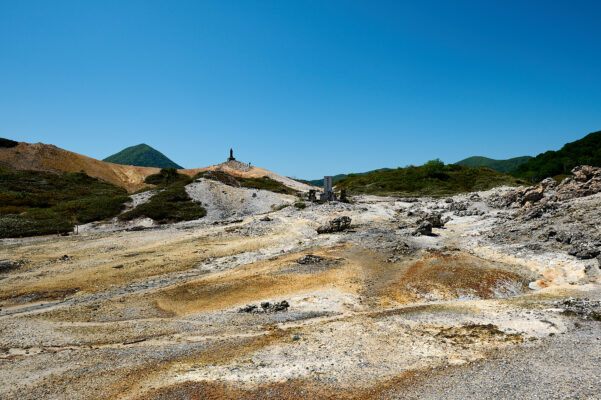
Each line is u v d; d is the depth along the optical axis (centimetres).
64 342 2386
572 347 1952
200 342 2309
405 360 1923
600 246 3559
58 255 4981
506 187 9706
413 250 4488
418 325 2420
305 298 3116
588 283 3075
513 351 1950
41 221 6981
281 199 9506
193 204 8731
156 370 1914
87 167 14100
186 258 4797
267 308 2931
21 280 3953
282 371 1834
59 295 3544
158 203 8369
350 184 13388
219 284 3625
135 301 3253
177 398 1605
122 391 1702
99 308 3083
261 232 6081
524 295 2966
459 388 1612
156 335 2477
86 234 6500
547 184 6950
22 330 2606
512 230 4775
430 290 3231
